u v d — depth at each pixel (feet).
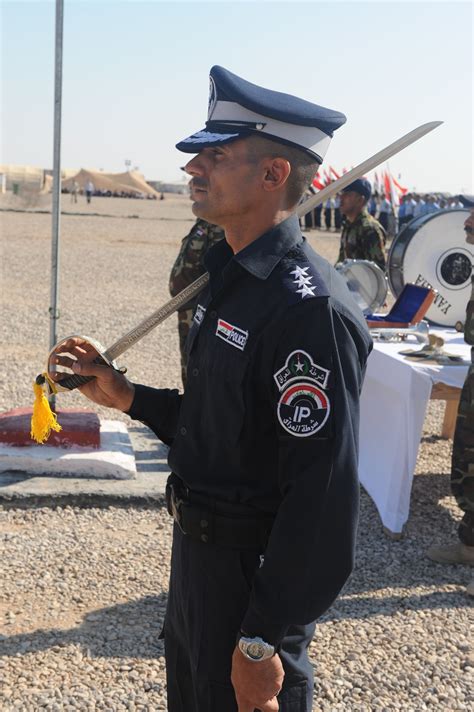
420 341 15.89
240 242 5.88
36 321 32.96
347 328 5.33
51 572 12.39
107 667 10.11
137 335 6.72
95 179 253.03
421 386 13.52
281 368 5.27
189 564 5.98
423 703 9.73
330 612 11.62
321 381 5.17
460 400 12.99
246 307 5.54
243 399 5.48
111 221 111.96
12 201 160.15
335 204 95.04
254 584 5.23
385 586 12.46
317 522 5.10
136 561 12.84
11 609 11.33
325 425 5.14
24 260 55.57
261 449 5.60
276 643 5.15
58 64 14.60
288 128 5.59
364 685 9.98
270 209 5.72
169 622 6.46
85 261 56.85
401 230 18.45
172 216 136.15
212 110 5.72
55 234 15.29
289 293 5.37
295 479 5.17
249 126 5.53
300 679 5.89
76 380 6.88
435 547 13.42
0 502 14.38
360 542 13.94
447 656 10.67
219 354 5.61
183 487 6.10
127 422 19.30
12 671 9.95
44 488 14.65
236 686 5.27
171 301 6.63
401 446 13.84
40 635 10.72
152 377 24.54
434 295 16.66
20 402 20.81
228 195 5.66
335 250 70.13
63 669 10.03
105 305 38.06
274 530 5.19
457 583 12.66
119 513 14.48
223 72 5.60
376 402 15.26
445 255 17.74
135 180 258.57
